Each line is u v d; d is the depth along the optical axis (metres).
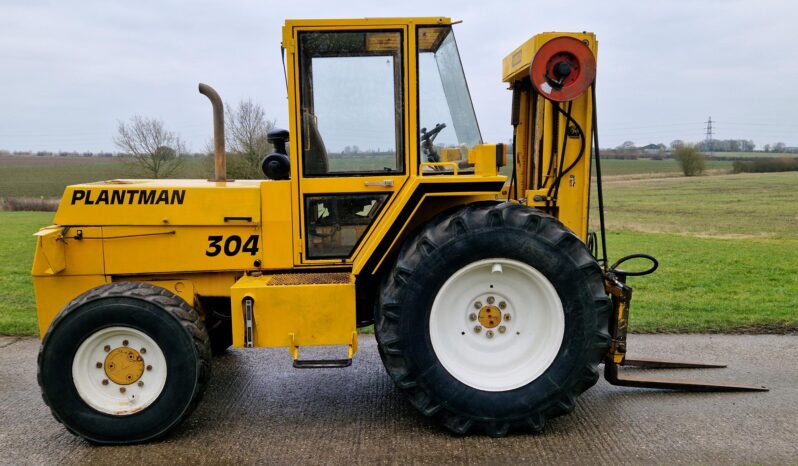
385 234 3.64
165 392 3.50
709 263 9.94
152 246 3.87
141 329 3.48
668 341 5.36
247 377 4.59
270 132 4.07
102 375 3.55
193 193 3.82
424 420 3.79
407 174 3.73
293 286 3.55
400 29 3.62
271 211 3.80
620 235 14.83
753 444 3.37
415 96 3.68
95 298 3.49
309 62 3.66
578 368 3.54
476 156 3.67
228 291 3.97
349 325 3.58
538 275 3.54
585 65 3.72
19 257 11.56
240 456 3.34
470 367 3.64
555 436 3.53
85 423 3.47
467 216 3.50
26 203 25.30
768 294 7.26
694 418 3.73
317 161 3.74
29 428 3.75
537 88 3.74
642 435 3.51
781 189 28.41
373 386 4.39
